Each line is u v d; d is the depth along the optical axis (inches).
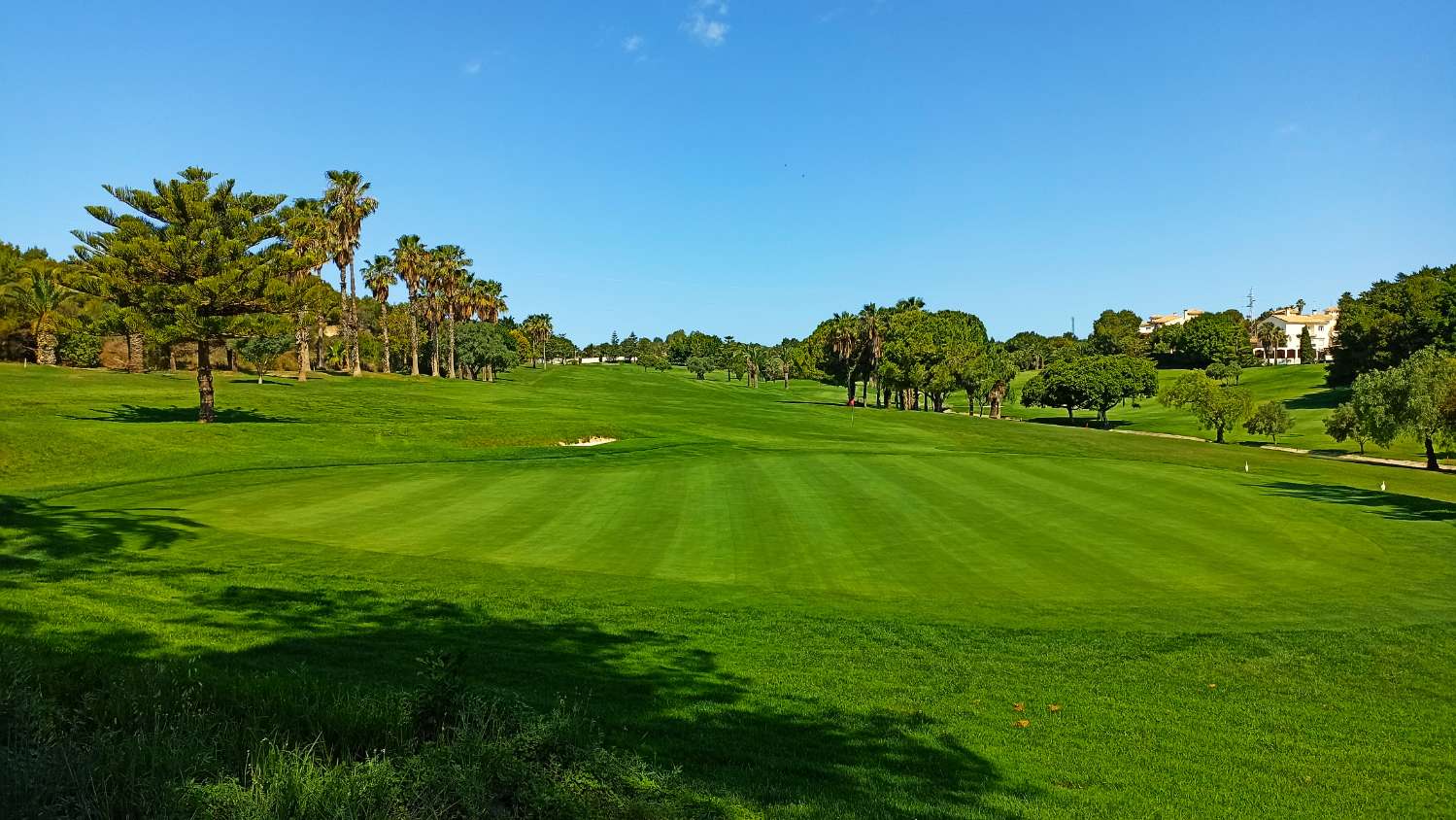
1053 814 238.2
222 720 225.8
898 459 1254.3
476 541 636.1
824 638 416.8
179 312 1364.4
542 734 222.5
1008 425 2701.8
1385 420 1982.0
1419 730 317.1
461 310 3937.0
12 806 167.0
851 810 226.2
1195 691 355.6
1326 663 394.6
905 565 589.6
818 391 5625.0
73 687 240.2
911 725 305.9
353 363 2945.4
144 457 1099.9
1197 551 642.8
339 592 447.8
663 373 6594.5
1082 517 775.7
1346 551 650.2
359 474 1014.4
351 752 214.2
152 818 169.6
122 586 414.9
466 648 358.3
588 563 577.9
